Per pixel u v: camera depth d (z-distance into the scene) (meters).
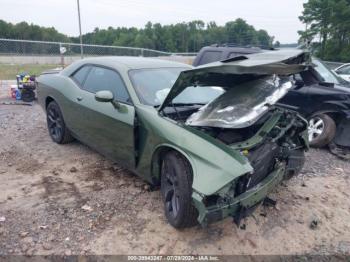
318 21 39.19
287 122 3.45
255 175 2.95
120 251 2.78
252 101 3.03
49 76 5.36
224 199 2.57
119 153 3.79
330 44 36.66
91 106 4.07
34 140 5.42
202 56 7.61
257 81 3.24
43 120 6.76
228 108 3.03
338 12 36.16
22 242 2.83
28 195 3.61
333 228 3.24
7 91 10.66
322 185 4.16
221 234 3.04
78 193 3.68
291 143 3.48
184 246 2.87
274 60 2.77
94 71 4.42
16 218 3.16
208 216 2.54
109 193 3.69
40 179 4.00
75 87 4.57
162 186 3.26
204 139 2.80
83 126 4.39
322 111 5.40
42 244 2.81
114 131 3.73
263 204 3.55
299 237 3.07
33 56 15.76
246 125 2.83
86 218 3.21
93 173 4.19
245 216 2.73
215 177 2.55
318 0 38.88
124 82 3.79
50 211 3.30
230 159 2.61
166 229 3.08
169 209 3.13
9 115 7.12
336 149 5.45
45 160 4.58
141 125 3.36
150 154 3.27
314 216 3.42
